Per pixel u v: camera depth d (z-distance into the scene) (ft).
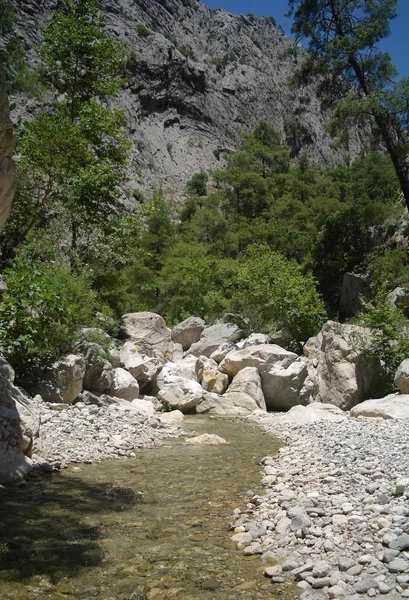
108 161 75.72
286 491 20.77
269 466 26.04
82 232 69.62
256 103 444.55
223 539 16.55
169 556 15.19
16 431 24.04
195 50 474.90
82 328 44.75
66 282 45.85
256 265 80.28
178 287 116.78
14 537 16.29
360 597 12.23
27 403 26.76
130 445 30.83
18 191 63.93
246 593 12.90
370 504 18.15
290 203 195.52
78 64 79.00
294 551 15.02
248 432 39.17
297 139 446.60
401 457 25.14
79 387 38.75
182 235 183.93
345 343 56.08
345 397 53.52
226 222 169.68
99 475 24.26
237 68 465.06
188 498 20.99
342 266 106.32
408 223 99.40
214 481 23.72
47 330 37.06
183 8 509.76
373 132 100.32
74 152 64.08
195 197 237.66
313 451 28.84
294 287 73.77
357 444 29.25
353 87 101.60
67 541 16.17
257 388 54.19
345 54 98.89
